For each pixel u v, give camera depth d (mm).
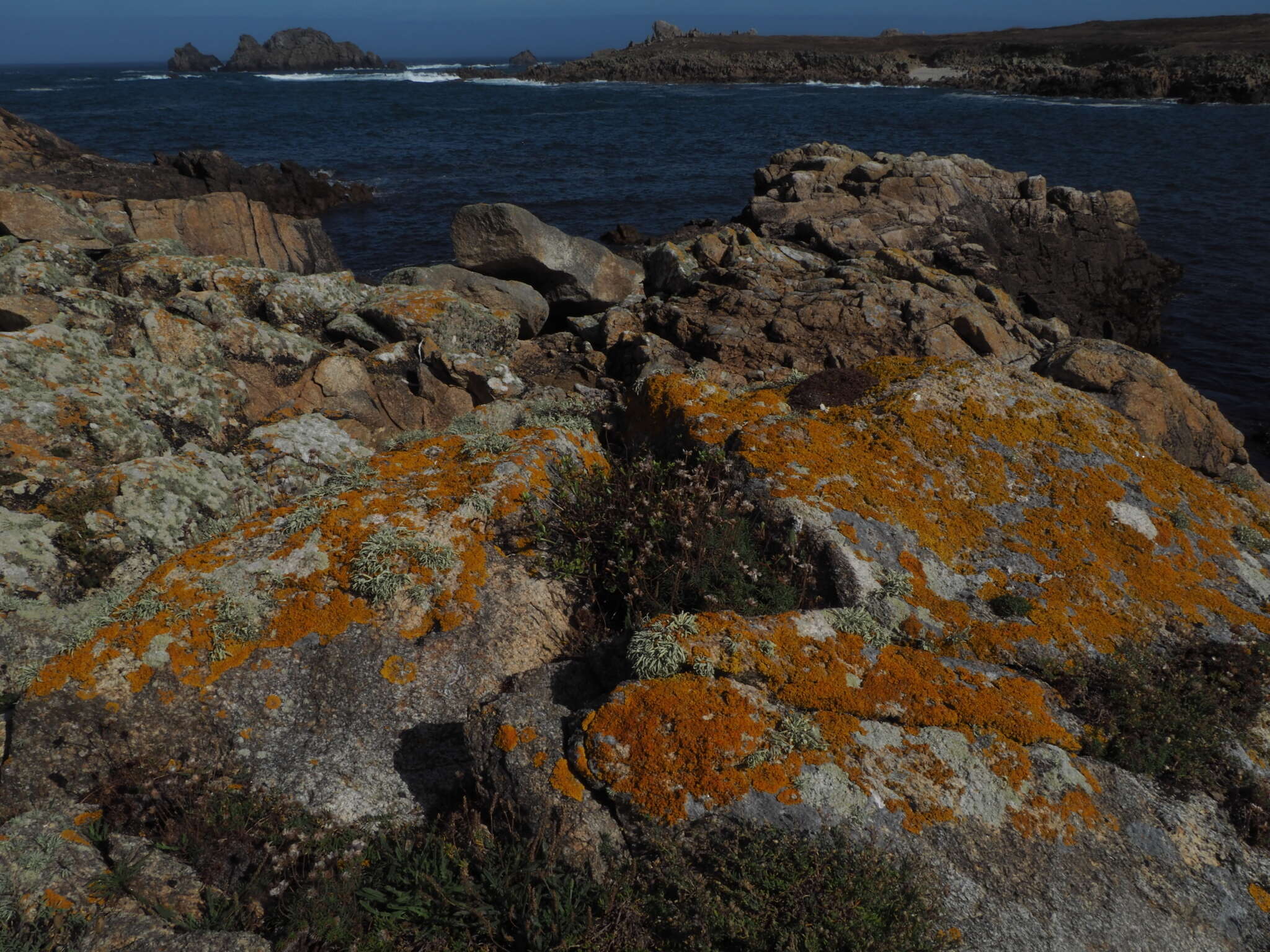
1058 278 34344
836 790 6250
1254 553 10125
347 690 7676
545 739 6598
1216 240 39625
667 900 5867
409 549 8336
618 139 74812
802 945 5461
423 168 60938
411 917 6156
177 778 7043
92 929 5625
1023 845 6281
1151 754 7180
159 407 12039
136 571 9391
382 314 17000
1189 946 6016
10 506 9391
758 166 61344
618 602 8859
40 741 7051
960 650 8055
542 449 10062
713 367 18203
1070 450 10375
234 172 47094
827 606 8477
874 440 10094
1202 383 25375
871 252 26406
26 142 44938
